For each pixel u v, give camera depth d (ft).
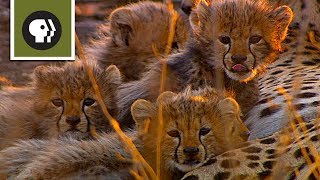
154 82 41.39
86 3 68.23
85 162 36.73
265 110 41.81
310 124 38.22
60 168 36.65
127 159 36.58
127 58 45.34
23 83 55.88
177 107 36.24
